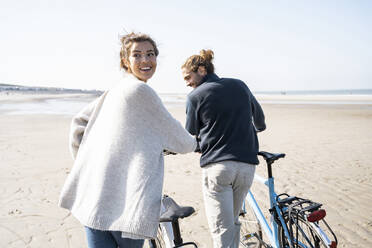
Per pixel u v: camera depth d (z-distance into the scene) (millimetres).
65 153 7258
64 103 35375
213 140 1919
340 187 4527
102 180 1198
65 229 3283
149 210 1125
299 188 4523
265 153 2088
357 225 3258
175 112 22125
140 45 1387
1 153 7148
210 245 2947
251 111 2029
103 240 1299
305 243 1896
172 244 1745
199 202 4070
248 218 2744
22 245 2941
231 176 1890
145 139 1192
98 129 1295
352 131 10461
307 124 12914
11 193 4402
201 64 2053
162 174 1211
